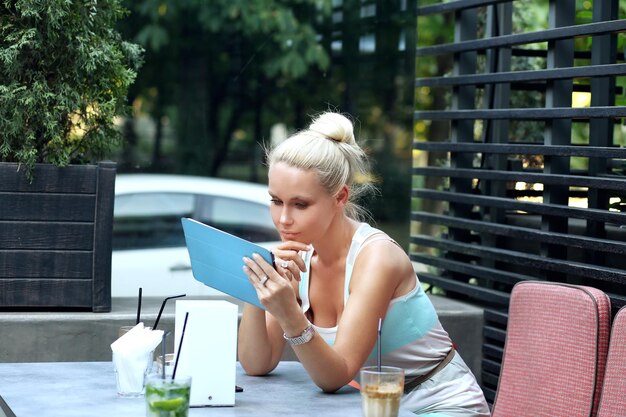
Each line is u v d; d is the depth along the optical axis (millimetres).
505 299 4211
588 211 3736
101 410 2461
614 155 3619
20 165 3822
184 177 6164
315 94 6027
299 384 2889
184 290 5887
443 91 5879
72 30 3885
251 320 2975
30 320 3803
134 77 4121
